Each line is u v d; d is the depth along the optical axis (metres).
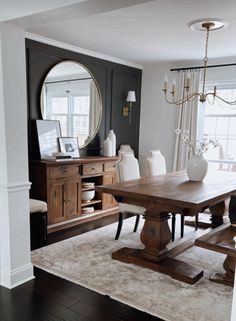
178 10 2.95
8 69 2.35
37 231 3.53
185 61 5.36
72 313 2.22
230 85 5.07
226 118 5.18
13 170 2.46
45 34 3.90
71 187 4.21
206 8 2.88
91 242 3.58
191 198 2.56
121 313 2.23
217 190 2.92
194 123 5.29
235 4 2.77
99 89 5.08
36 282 2.63
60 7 1.96
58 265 2.95
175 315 2.20
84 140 4.93
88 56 4.80
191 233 3.86
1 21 2.24
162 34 3.76
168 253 3.05
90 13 2.08
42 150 4.16
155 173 4.29
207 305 2.32
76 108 4.72
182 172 4.16
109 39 4.06
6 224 2.49
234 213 2.71
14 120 2.43
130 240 3.66
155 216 2.92
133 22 3.33
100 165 4.64
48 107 4.31
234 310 1.22
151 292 2.50
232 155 5.18
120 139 5.67
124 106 5.67
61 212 4.10
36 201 3.57
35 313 2.21
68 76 4.54
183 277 2.67
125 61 5.45
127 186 3.04
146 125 6.00
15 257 2.56
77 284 2.61
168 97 5.64
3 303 2.33
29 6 2.10
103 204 4.78
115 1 1.87
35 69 4.08
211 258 3.21
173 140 5.64
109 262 3.04
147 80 5.89
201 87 5.29
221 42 4.06
